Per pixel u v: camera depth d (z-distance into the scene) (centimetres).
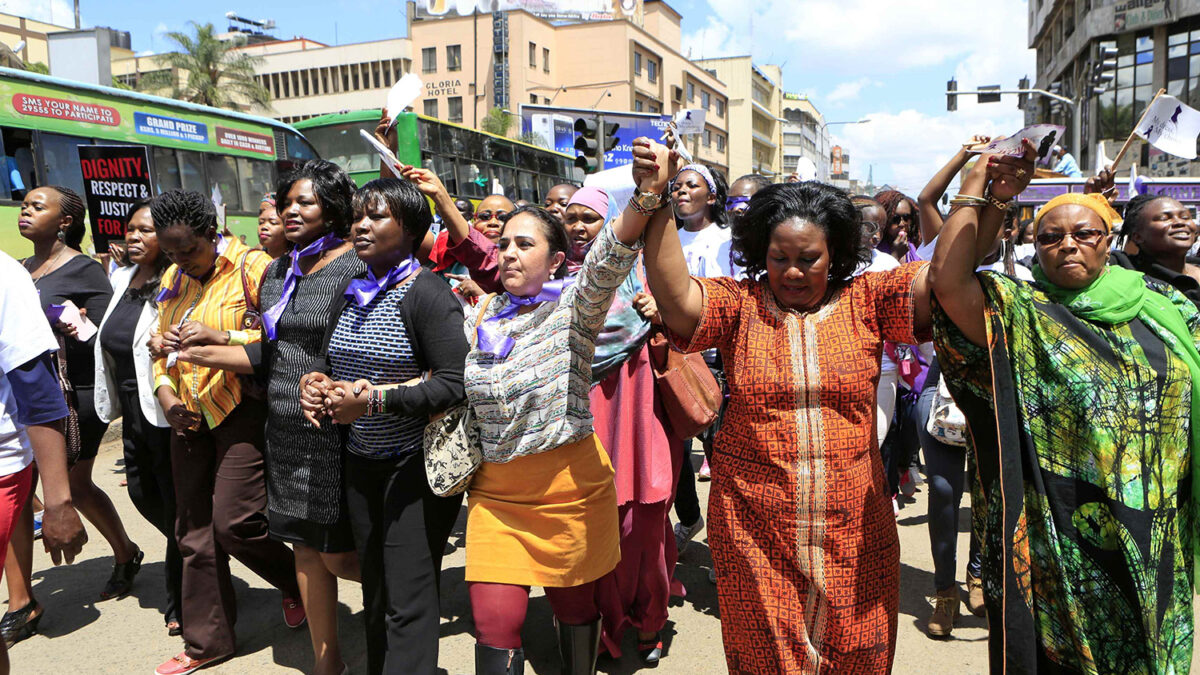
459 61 5297
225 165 1260
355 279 269
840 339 208
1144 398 210
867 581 209
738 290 220
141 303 361
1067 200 217
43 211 404
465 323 265
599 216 319
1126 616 209
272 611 385
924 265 206
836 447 205
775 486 209
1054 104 3278
